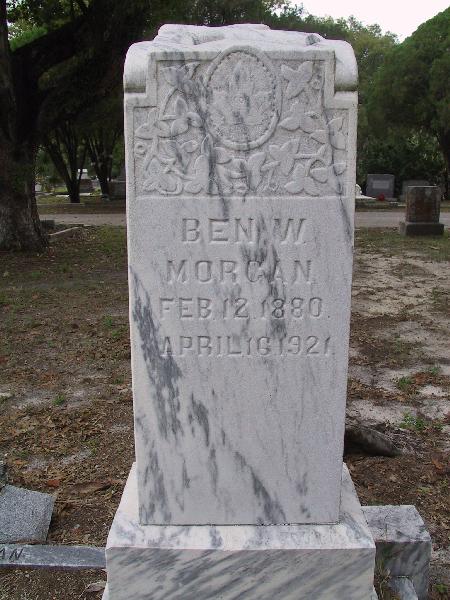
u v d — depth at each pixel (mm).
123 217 21172
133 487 2896
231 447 2613
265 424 2592
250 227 2404
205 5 21047
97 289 9555
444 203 28984
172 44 2342
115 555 2580
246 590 2613
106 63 12086
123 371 5836
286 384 2553
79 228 16688
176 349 2520
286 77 2277
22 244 12719
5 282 10055
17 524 3324
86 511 3553
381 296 9180
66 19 14867
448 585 3020
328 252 2424
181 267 2443
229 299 2471
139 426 2598
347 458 4125
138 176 2359
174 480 2648
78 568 3037
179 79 2277
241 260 2434
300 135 2324
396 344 6812
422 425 4660
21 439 4434
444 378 5758
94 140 29016
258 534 2629
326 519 2680
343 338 2502
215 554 2566
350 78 2297
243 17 21594
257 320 2490
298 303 2475
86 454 4215
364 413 4941
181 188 2369
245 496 2662
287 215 2391
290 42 2389
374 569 2822
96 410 4926
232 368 2537
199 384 2553
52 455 4203
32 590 2922
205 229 2406
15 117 11734
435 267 11492
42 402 5129
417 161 32250
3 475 3764
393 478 3889
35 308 8352
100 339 6852
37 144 12914
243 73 2275
